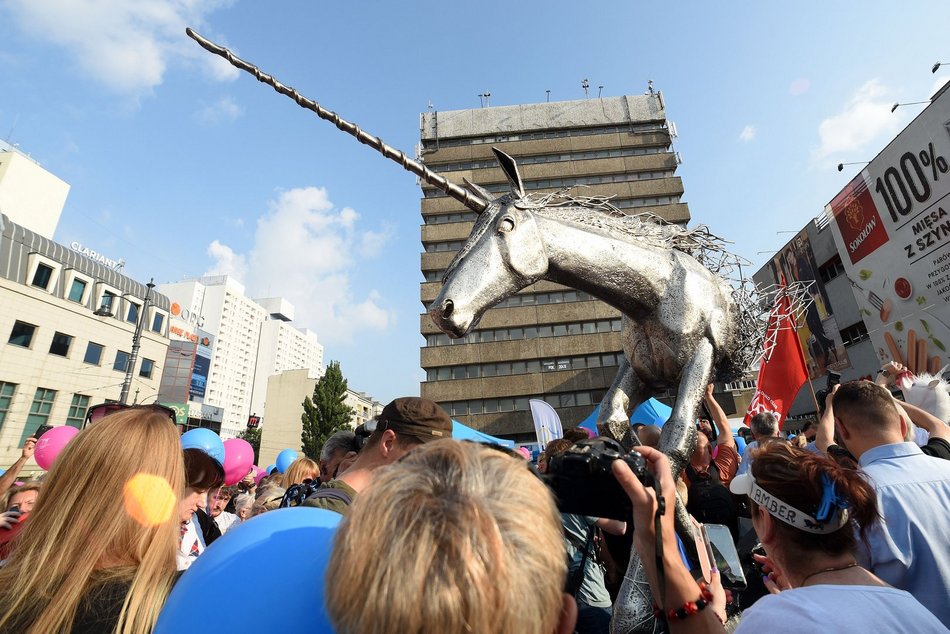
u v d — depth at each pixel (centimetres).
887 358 1709
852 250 1834
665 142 3594
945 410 268
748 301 225
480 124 3725
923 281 1541
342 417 3572
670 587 94
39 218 3762
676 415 179
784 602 108
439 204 3416
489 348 3030
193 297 11825
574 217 207
